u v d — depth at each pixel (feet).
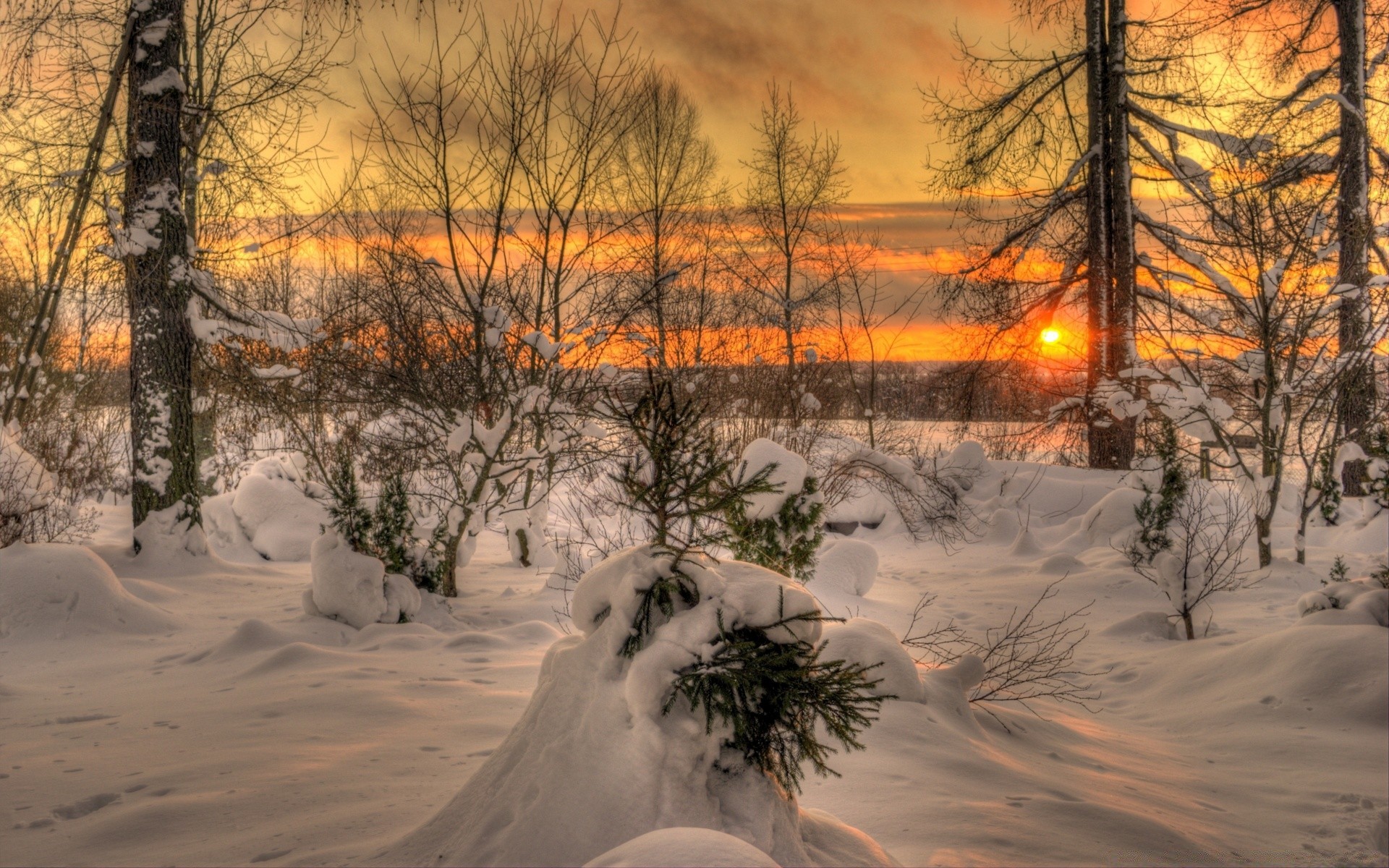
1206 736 24.88
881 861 11.46
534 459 38.60
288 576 46.26
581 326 39.86
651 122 70.49
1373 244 57.72
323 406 49.52
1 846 13.51
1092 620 38.99
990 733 21.31
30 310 68.74
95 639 32.19
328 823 13.57
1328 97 58.70
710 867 7.28
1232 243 48.29
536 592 40.52
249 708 21.43
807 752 11.18
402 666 26.18
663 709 10.55
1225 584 42.47
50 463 67.05
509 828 10.50
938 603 42.09
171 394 45.37
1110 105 71.31
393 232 39.99
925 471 66.39
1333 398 49.90
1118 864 13.50
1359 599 31.73
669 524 12.93
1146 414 66.33
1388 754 22.26
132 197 45.06
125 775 16.87
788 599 11.30
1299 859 15.43
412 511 41.83
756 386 66.69
